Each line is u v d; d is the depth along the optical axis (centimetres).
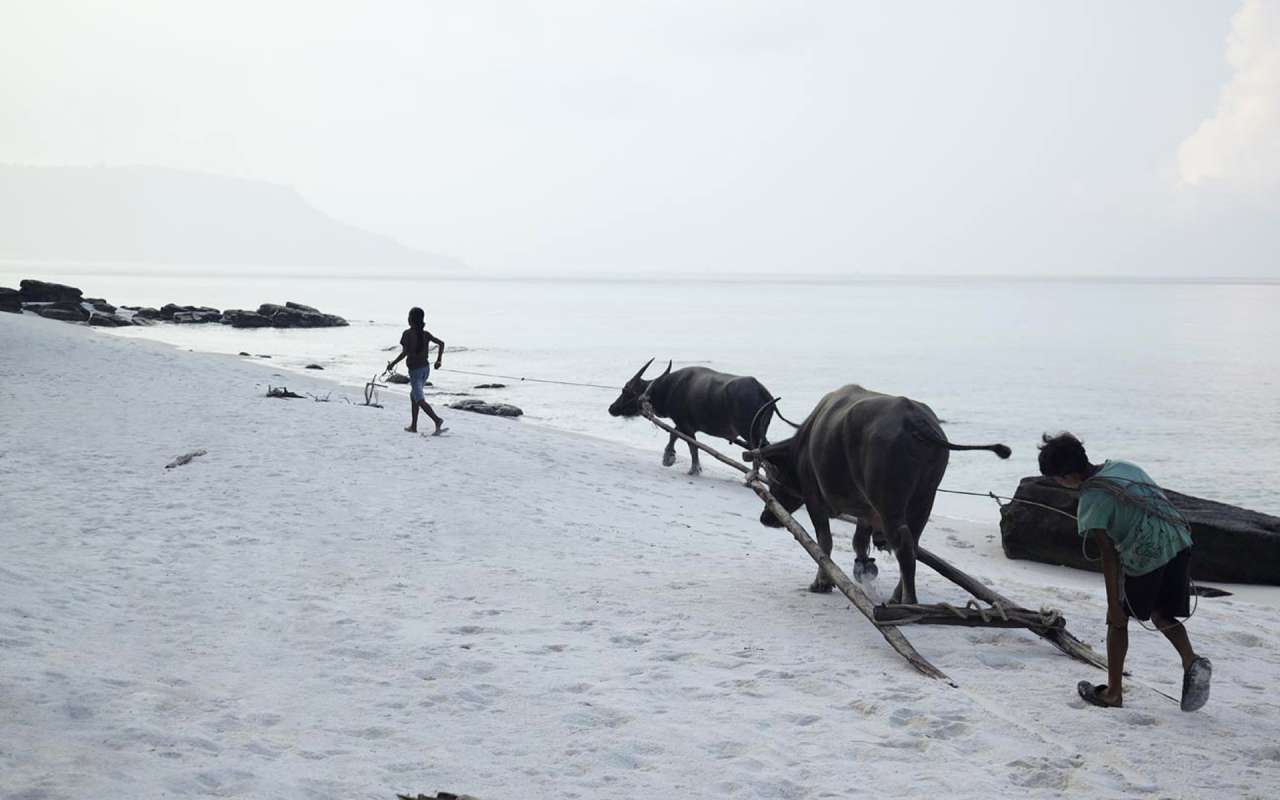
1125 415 3238
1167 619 618
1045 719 614
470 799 472
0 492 1189
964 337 7481
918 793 507
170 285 19525
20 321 3994
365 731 579
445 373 4128
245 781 492
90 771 490
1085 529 623
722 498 1633
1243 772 540
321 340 5753
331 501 1252
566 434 2359
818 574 942
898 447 802
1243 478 2209
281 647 731
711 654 743
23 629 709
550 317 10275
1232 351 6103
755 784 515
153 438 1611
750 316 10975
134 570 909
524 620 822
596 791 507
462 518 1210
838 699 648
